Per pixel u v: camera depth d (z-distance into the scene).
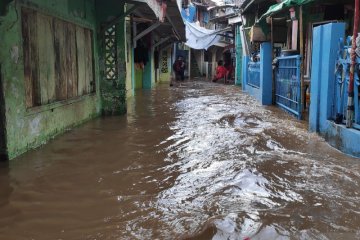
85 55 9.38
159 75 26.81
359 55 5.84
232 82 27.11
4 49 5.39
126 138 7.47
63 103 7.73
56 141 7.10
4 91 5.44
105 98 10.45
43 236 3.54
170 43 26.59
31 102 6.38
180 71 29.27
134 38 16.47
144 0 9.20
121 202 4.31
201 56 35.88
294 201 4.24
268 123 9.02
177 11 14.94
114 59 10.32
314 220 3.74
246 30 19.31
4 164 5.56
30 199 4.38
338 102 6.68
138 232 3.60
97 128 8.49
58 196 4.48
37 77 6.59
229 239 3.40
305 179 4.95
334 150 6.38
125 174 5.28
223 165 5.62
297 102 9.68
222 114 10.63
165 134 7.86
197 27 27.59
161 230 3.63
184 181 4.99
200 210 4.06
